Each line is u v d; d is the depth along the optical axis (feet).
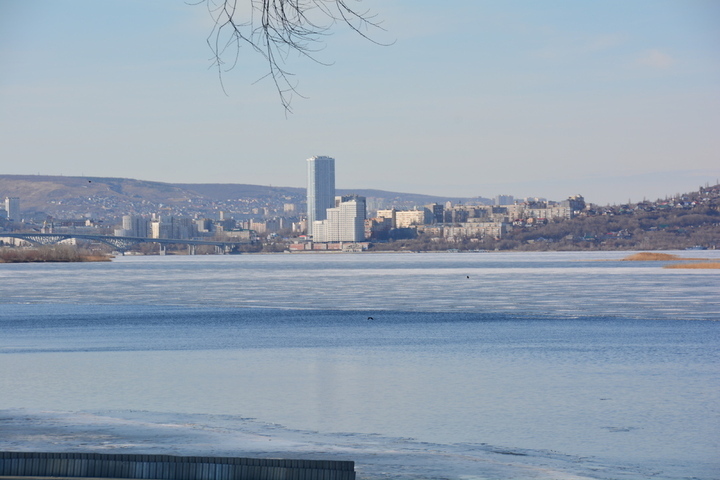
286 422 111.96
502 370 164.14
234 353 197.26
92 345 216.13
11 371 165.07
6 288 559.38
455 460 87.25
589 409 121.90
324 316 313.53
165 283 634.02
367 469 82.02
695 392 136.36
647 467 87.40
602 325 263.70
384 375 158.51
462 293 463.42
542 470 82.89
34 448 91.30
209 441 97.09
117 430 103.40
